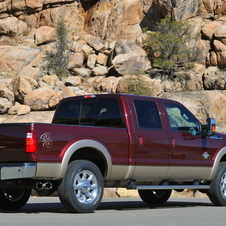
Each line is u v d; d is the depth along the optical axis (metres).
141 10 100.19
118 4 100.56
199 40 89.06
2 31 98.62
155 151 14.28
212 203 17.44
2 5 102.88
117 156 13.35
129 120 13.85
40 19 102.38
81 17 103.56
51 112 72.12
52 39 96.81
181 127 15.24
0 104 72.00
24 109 71.06
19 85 73.88
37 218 11.17
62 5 102.25
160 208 14.93
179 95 78.69
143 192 17.03
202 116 75.56
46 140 11.98
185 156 15.11
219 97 77.38
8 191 14.30
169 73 87.94
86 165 12.59
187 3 91.62
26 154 11.84
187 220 11.12
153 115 14.61
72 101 15.18
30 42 97.62
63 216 11.65
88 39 97.19
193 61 88.31
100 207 15.31
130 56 88.50
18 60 90.06
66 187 12.19
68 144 12.30
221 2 91.12
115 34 99.75
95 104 14.59
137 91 80.56
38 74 88.69
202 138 15.76
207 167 15.76
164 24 89.75
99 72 90.75
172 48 88.94
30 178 12.31
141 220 10.94
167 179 14.80
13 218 11.22
